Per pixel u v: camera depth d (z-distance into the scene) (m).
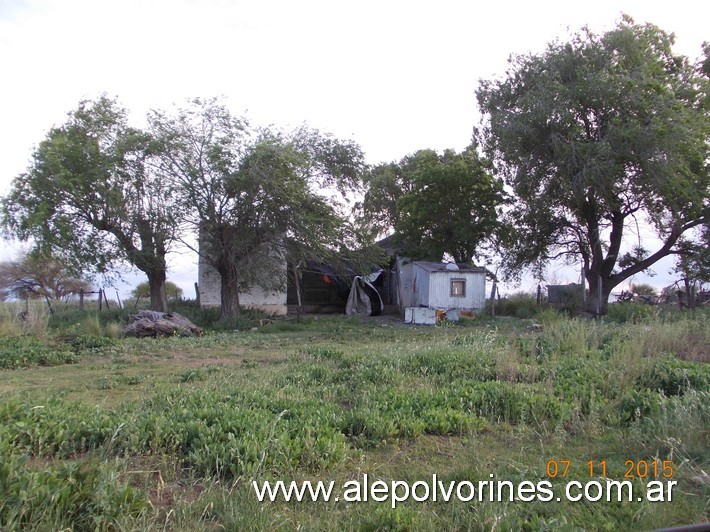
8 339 13.06
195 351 13.39
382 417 6.14
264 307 27.83
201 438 5.16
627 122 22.14
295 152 22.12
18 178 20.42
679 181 21.66
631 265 27.17
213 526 3.86
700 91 23.84
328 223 21.97
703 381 7.44
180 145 20.55
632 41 23.12
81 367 11.08
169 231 21.30
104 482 3.95
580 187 22.52
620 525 4.00
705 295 27.95
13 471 3.91
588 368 8.59
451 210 30.45
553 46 24.41
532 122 23.55
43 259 23.38
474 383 7.95
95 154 20.70
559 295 28.70
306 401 6.78
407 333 18.77
